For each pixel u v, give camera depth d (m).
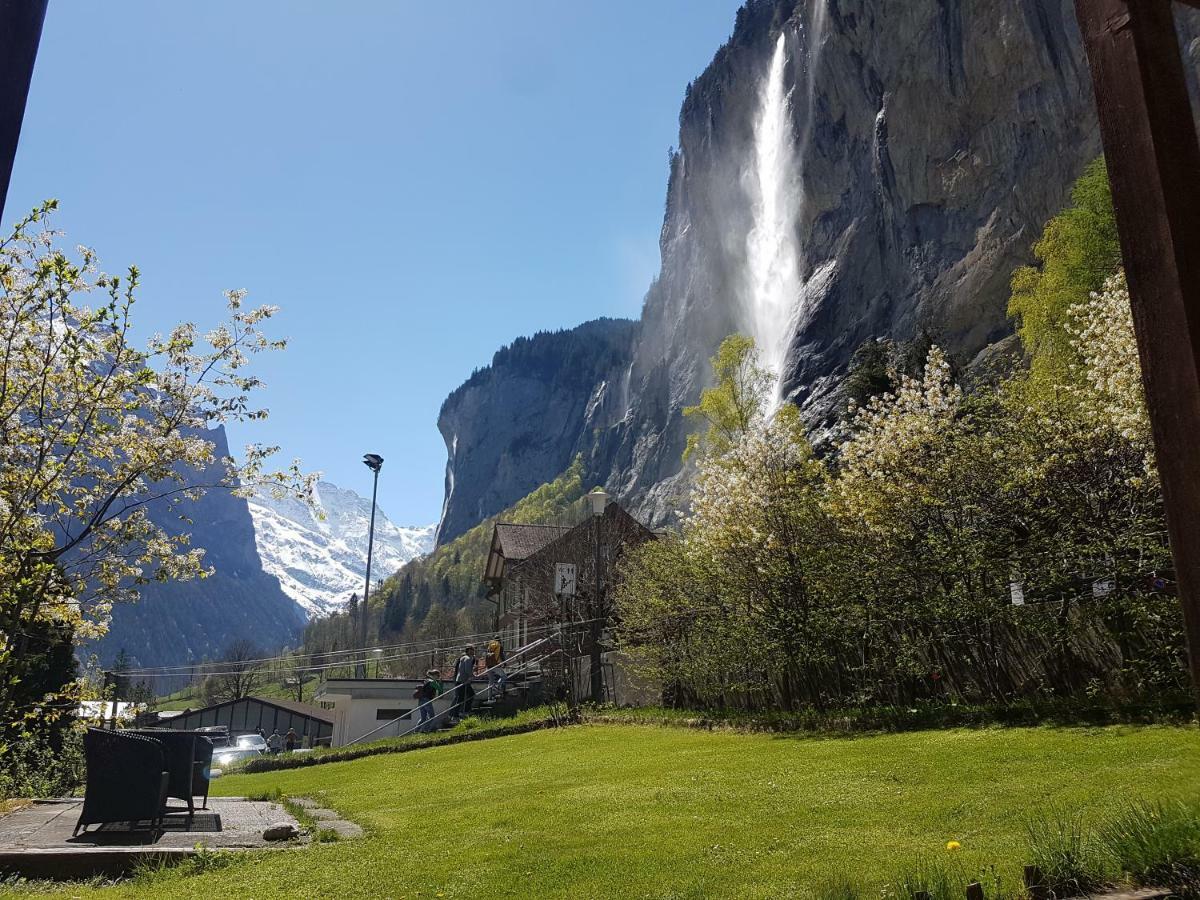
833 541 15.95
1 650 8.53
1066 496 12.05
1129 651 10.85
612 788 9.74
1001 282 70.69
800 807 7.43
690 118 151.50
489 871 6.05
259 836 8.26
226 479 10.48
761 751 11.81
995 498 13.16
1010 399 13.59
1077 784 6.79
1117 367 13.71
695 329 154.62
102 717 9.82
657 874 5.55
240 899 5.62
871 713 13.52
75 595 9.41
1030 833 4.88
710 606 19.23
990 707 11.63
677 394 157.75
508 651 43.62
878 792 7.70
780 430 18.61
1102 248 32.66
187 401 10.12
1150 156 2.77
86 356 8.70
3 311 8.41
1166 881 3.99
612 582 30.11
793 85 115.44
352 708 40.06
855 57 97.00
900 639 14.33
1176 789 5.99
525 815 8.43
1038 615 11.99
